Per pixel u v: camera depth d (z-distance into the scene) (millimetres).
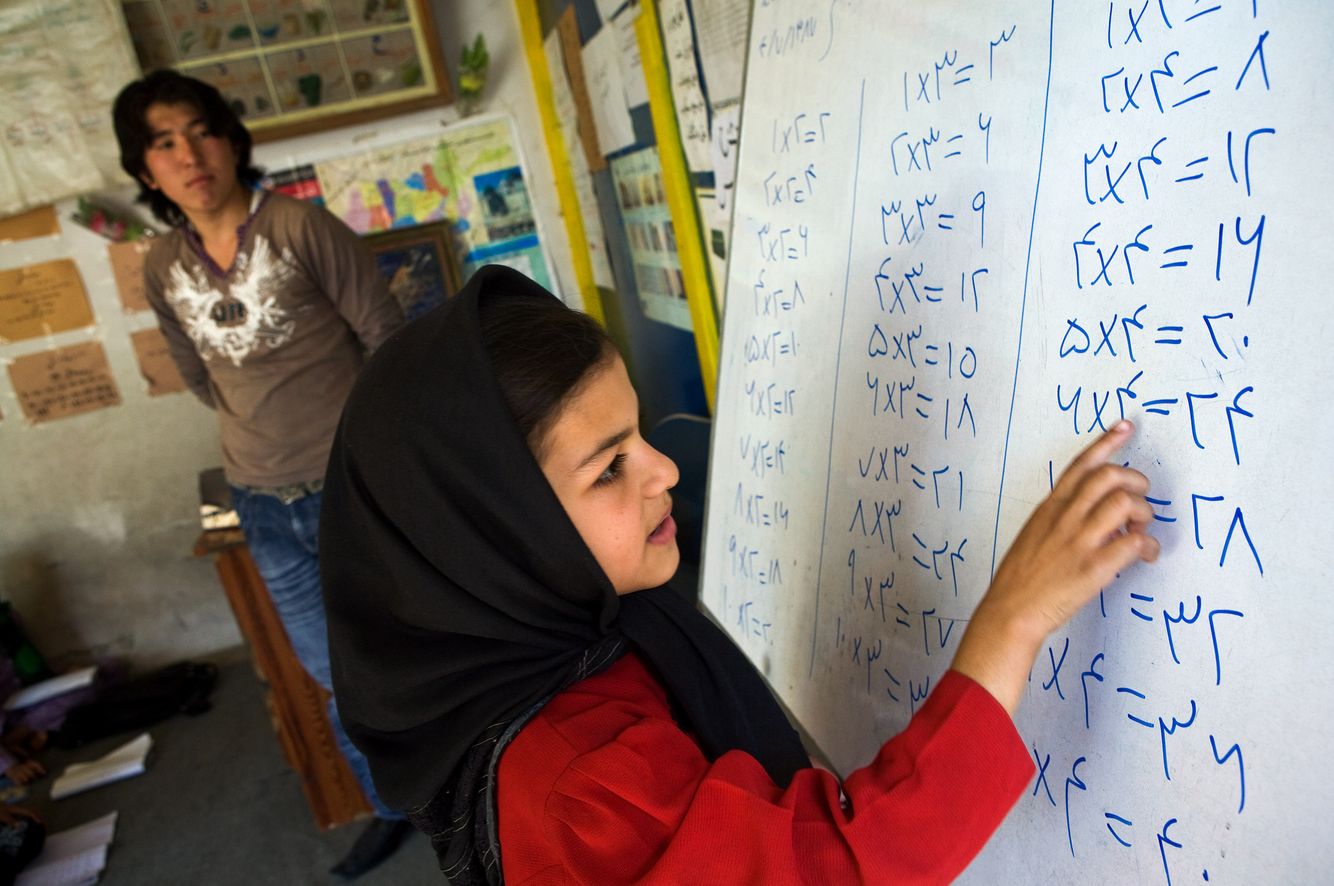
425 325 646
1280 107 447
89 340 2951
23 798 2607
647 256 2416
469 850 632
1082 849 581
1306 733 440
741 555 1084
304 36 2857
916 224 729
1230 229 473
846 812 520
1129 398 536
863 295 811
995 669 535
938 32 695
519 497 580
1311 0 431
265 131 2893
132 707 2934
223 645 3338
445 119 3066
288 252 1709
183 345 1985
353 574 691
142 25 2738
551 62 2879
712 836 494
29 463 3008
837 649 873
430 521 602
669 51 1757
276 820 2312
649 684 653
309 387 1792
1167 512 511
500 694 602
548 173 3230
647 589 690
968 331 673
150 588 3223
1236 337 471
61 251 2867
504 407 575
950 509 700
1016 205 620
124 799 2547
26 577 3105
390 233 3018
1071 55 569
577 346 594
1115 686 547
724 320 1136
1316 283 434
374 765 673
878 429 793
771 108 989
